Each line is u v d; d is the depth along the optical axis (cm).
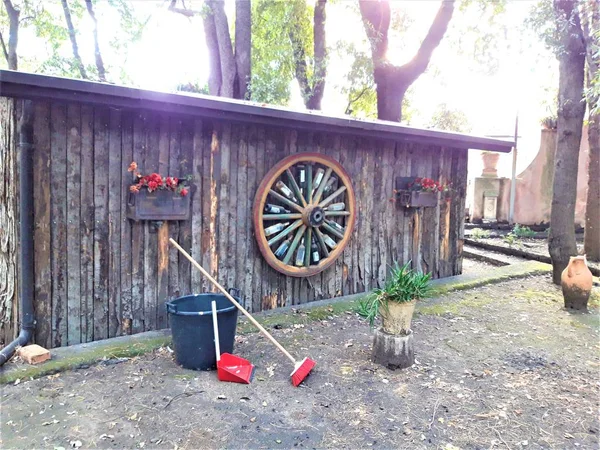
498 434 247
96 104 337
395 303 329
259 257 460
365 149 533
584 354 366
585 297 484
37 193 334
